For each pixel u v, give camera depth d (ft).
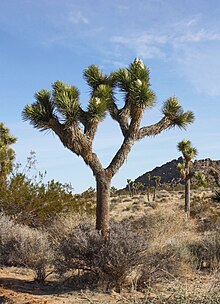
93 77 30.42
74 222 41.83
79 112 26.86
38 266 26.63
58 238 37.76
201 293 15.79
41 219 47.88
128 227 27.43
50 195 49.42
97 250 24.45
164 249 31.94
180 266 28.17
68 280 25.49
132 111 28.12
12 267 30.53
